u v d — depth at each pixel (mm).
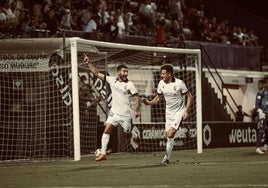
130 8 81375
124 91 41688
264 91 53281
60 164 43656
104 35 66188
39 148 52062
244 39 91500
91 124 57625
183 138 63031
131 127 42625
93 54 57719
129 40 69500
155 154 55562
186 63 68750
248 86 86812
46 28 61844
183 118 39156
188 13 87188
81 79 58156
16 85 52281
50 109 52188
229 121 75812
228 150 60969
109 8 74250
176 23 80750
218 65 82375
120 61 66062
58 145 51906
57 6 67000
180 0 89438
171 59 68500
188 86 68438
